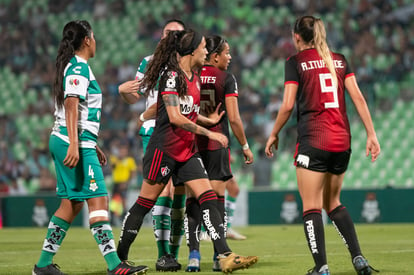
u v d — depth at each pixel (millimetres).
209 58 18922
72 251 27906
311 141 15672
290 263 20891
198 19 82312
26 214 56844
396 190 50000
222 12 81875
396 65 69562
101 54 82188
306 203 15805
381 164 63906
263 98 70188
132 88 19953
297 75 15977
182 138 16781
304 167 15734
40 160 69500
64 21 85562
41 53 82500
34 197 56656
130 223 17359
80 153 16281
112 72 77375
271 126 66250
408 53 70562
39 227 55969
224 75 18719
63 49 16562
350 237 16547
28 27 84750
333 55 16375
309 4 77562
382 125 66125
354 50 71062
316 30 16156
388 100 67750
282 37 76125
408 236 35844
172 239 18969
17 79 80812
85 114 16438
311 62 15961
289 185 64062
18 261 23094
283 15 78688
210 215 16531
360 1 75188
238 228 47844
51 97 78438
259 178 57844
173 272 18109
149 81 16938
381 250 26078
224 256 16125
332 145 15594
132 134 68500
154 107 19391
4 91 80375
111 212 56344
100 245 16219
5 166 69750
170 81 16469
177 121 16234
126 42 82875
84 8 86500
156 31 83062
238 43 77000
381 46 71438
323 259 15438
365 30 72938
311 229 15578
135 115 70625
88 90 16516
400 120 66312
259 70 73812
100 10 86125
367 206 50594
